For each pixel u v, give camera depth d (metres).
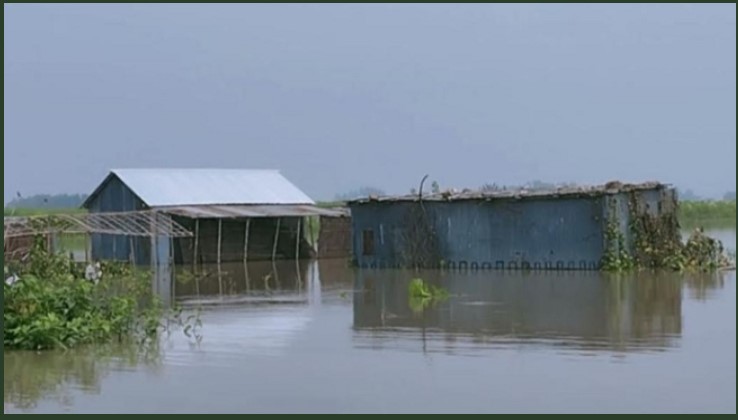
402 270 26.84
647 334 13.85
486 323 15.27
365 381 10.79
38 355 12.43
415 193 27.67
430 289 20.02
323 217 34.12
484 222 26.28
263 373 11.30
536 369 11.31
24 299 13.05
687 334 13.80
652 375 10.90
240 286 22.95
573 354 12.28
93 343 13.38
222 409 9.58
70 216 29.53
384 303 18.47
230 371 11.42
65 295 13.77
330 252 34.31
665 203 25.69
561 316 15.95
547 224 25.33
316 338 13.92
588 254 24.77
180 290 22.09
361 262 28.34
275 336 14.16
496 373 11.12
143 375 11.23
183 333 14.42
